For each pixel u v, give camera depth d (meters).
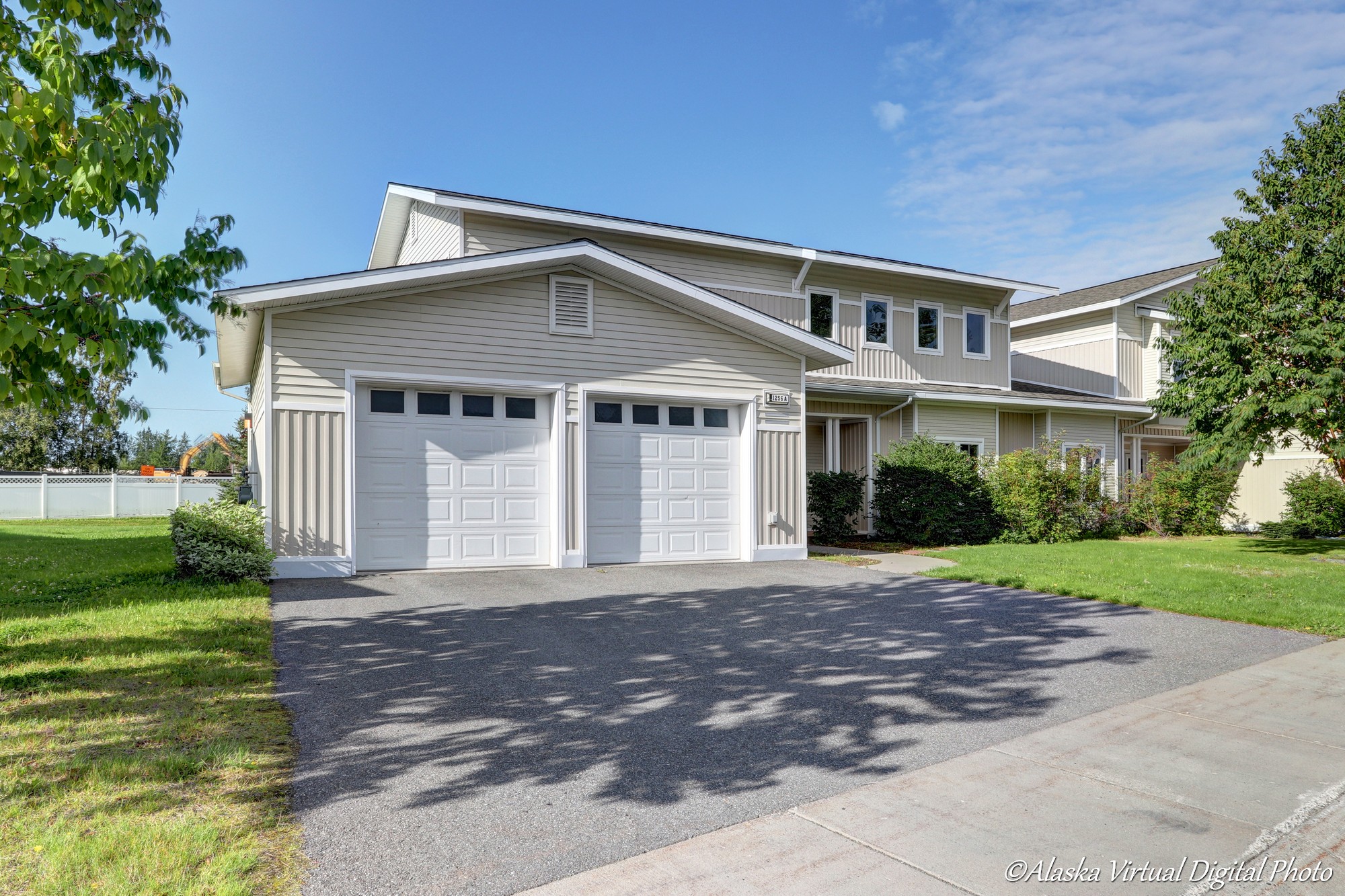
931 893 3.10
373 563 10.74
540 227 15.30
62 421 36.53
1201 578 11.44
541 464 11.86
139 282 5.29
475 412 11.45
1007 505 17.20
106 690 5.41
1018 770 4.42
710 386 12.91
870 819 3.76
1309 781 4.31
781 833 3.60
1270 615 8.67
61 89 5.07
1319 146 14.84
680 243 16.50
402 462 10.98
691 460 13.02
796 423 13.66
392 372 10.69
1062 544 16.86
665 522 12.77
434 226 15.91
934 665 6.67
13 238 5.08
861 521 18.09
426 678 6.00
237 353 12.95
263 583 9.75
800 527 13.60
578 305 11.92
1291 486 20.41
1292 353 14.16
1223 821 3.80
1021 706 5.62
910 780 4.25
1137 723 5.29
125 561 12.25
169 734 4.59
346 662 6.39
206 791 3.85
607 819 3.71
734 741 4.82
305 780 4.08
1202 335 15.21
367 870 3.18
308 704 5.32
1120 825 3.74
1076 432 21.02
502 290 11.42
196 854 3.17
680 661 6.70
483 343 11.26
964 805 3.94
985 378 20.70
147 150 5.32
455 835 3.51
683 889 3.09
